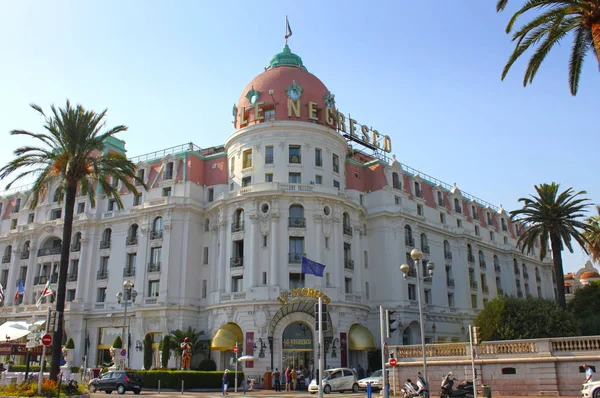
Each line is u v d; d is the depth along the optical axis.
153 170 66.69
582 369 31.55
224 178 62.97
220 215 58.94
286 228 55.81
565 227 51.16
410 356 38.50
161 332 56.75
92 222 67.00
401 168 70.31
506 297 48.59
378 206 65.62
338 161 62.78
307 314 52.91
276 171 58.19
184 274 58.75
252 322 52.59
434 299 68.81
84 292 64.94
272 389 48.59
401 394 37.25
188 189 61.59
